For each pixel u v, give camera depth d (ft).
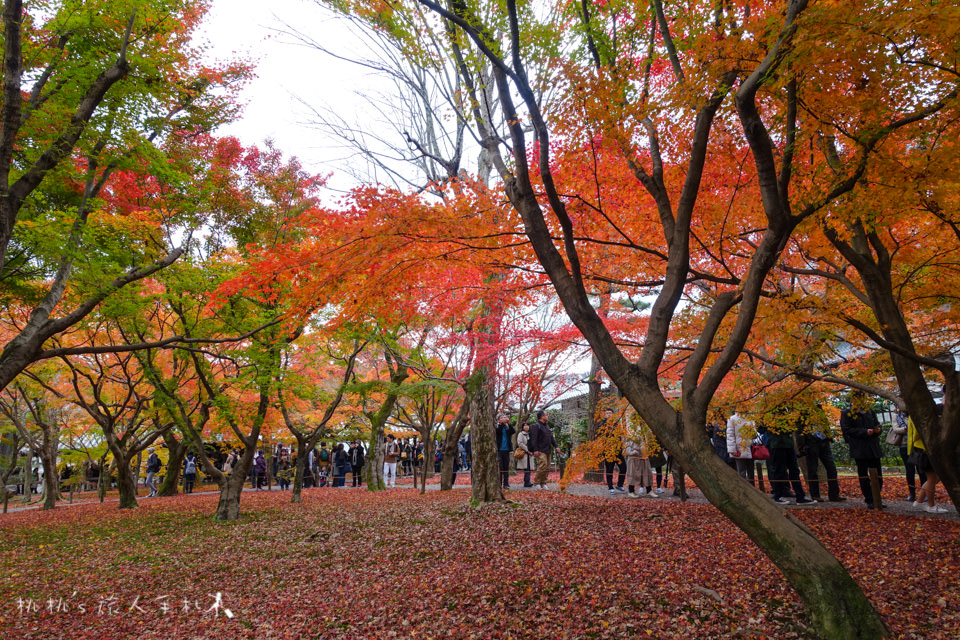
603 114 12.92
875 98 11.93
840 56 10.93
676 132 15.69
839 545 19.01
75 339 42.45
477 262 17.85
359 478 77.71
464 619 15.20
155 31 24.32
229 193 31.19
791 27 10.39
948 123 11.95
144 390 53.31
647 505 31.50
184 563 24.94
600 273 20.16
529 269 17.76
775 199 12.51
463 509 32.40
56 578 23.61
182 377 42.22
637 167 14.85
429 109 27.81
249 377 36.63
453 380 37.40
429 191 16.78
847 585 11.14
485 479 33.42
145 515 43.01
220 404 36.73
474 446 33.88
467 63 14.43
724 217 16.89
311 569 22.18
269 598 18.98
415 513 33.37
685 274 13.91
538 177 16.76
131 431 51.75
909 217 15.52
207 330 34.60
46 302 21.71
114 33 22.84
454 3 14.17
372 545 25.21
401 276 17.71
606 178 16.21
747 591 15.20
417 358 43.37
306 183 36.19
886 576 15.47
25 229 21.04
